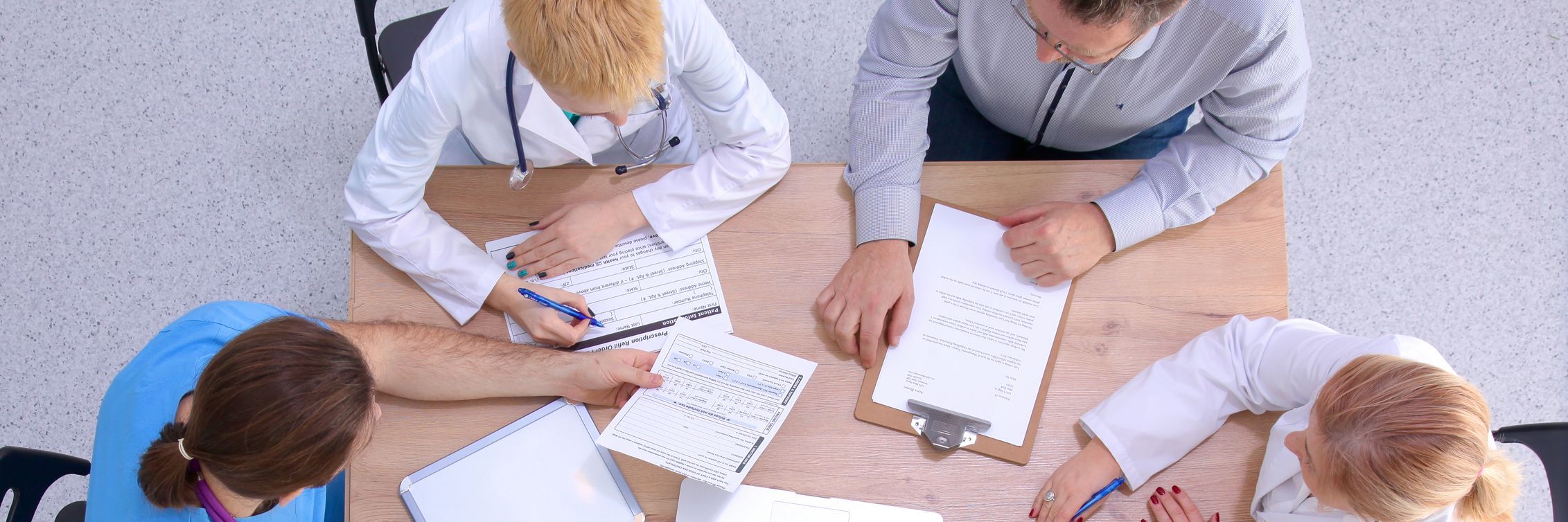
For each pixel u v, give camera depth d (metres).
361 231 1.30
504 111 1.22
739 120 1.31
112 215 2.09
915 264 1.33
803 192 1.38
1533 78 2.17
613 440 1.18
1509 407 2.02
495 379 1.24
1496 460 1.07
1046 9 1.00
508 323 1.32
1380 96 2.18
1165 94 1.36
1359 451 1.02
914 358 1.29
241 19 2.18
